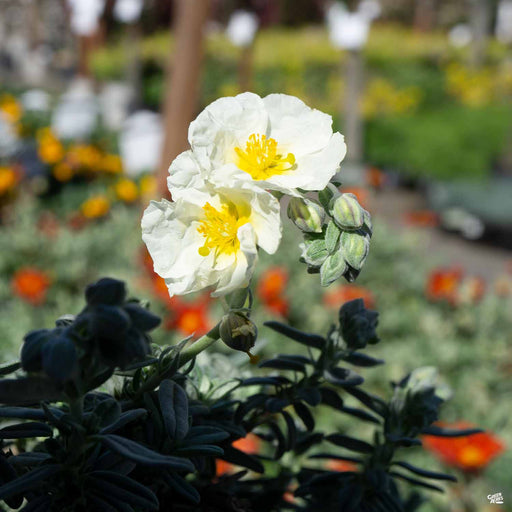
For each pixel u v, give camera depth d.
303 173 1.22
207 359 1.74
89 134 12.44
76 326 0.98
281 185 1.16
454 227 10.84
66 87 23.97
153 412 1.33
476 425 4.41
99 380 1.11
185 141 6.65
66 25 31.09
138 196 8.01
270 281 4.77
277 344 4.64
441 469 3.55
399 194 12.71
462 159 12.59
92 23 12.25
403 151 13.21
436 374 1.63
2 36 34.00
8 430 1.26
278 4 13.92
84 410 1.34
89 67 21.06
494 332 5.48
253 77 19.17
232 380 1.58
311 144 1.24
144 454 1.08
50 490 1.23
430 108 19.62
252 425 1.64
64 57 31.12
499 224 10.21
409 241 6.90
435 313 5.60
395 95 19.14
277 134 1.25
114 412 1.18
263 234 1.17
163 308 4.54
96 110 14.84
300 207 1.18
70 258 5.81
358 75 13.04
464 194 10.70
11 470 1.21
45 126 12.83
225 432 1.33
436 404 1.64
